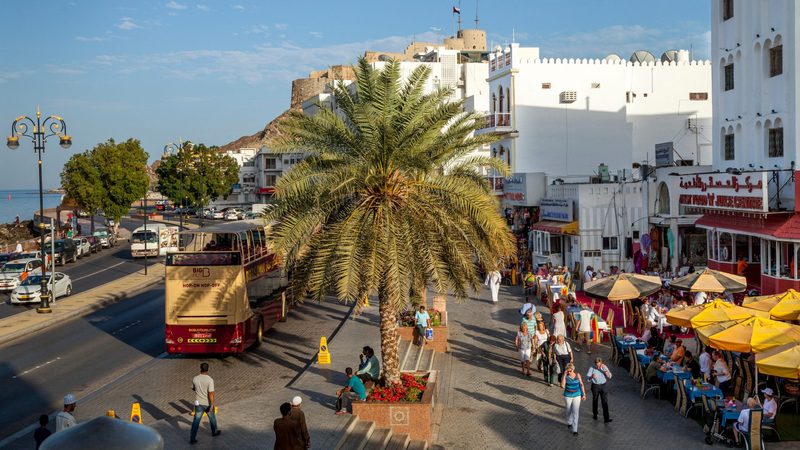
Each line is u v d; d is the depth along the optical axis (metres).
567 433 17.36
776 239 26.89
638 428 17.61
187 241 25.14
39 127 36.25
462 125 18.91
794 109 28.23
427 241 17.16
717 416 16.45
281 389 21.11
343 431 16.59
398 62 17.97
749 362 19.22
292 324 32.41
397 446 16.38
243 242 25.36
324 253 16.86
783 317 20.73
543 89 51.31
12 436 17.14
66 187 73.81
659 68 53.41
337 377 22.31
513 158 51.25
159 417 18.70
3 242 81.50
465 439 17.14
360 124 17.23
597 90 51.97
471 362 24.45
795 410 18.09
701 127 53.91
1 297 42.00
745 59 32.09
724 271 32.28
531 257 45.12
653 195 37.41
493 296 35.59
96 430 6.96
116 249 69.44
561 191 41.66
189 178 101.50
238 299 24.75
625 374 22.47
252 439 16.52
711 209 31.94
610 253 38.44
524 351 22.70
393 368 18.52
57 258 55.62
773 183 29.16
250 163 134.25
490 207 17.48
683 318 20.73
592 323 26.31
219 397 20.67
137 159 76.25
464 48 115.19
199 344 24.66
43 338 29.91
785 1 28.80
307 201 17.25
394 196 17.70
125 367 24.69
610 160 52.22
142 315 35.03
